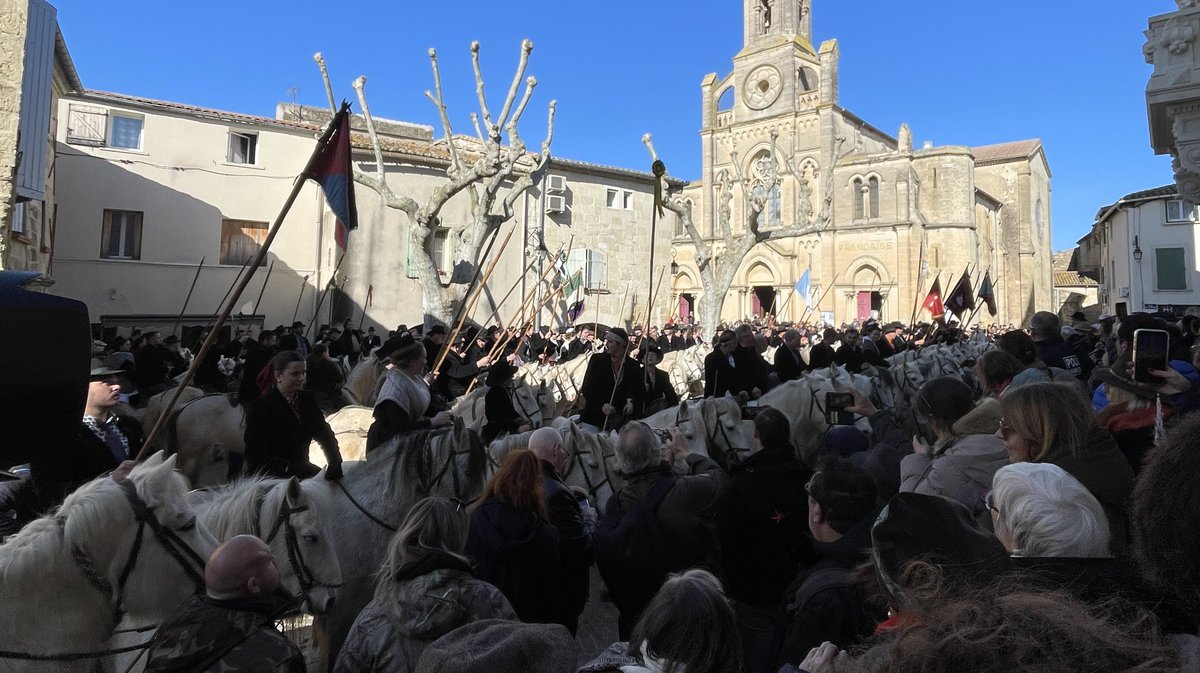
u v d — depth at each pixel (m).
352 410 10.37
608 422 9.46
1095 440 3.62
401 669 3.06
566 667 2.84
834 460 3.62
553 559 4.31
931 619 1.77
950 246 52.19
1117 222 39.56
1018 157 65.38
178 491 3.72
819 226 27.91
